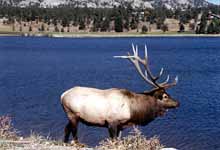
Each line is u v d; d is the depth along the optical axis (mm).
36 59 85375
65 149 11094
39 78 50094
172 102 14031
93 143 19062
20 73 56906
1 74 55688
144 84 43750
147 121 13766
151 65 70312
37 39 194625
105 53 103188
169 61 79312
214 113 27766
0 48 125000
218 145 20266
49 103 31078
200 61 79500
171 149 11406
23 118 25156
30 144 11180
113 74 54438
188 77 52094
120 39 195125
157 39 193875
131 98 13391
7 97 34375
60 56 93812
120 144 11461
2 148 10367
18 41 173500
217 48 124125
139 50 114438
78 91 13305
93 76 52156
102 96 13180
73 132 13297
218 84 44500
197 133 22344
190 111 28453
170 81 47812
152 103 13719
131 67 65375
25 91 38188
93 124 13227
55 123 23812
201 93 37625
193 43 155750
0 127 12867
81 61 79875
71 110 13227
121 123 13273
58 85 43031
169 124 23984
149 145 11305
